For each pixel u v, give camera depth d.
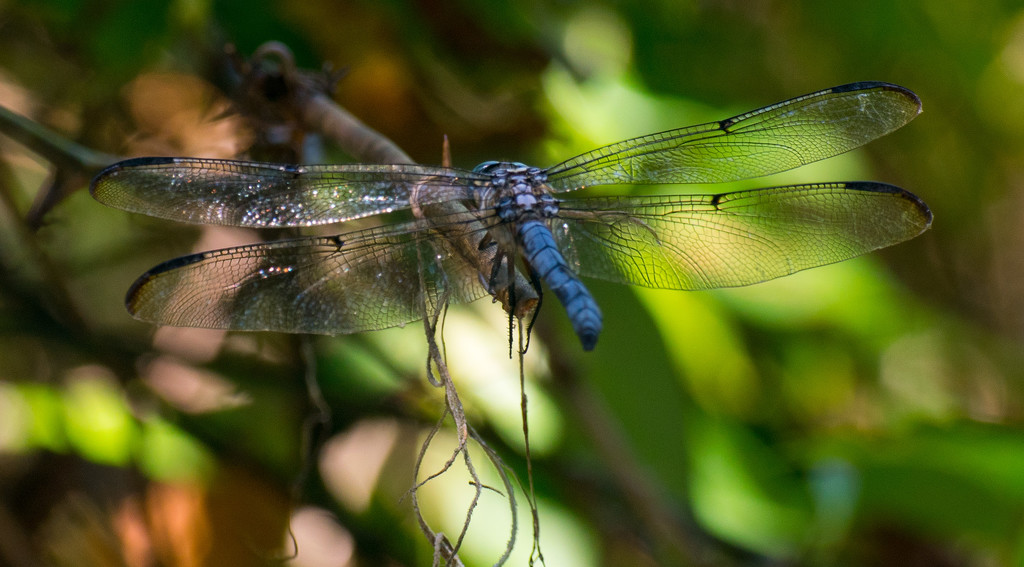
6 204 0.78
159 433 0.79
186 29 0.78
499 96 0.81
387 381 0.80
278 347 0.80
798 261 0.76
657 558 0.79
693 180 0.76
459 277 0.75
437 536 0.72
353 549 0.79
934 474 0.79
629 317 0.80
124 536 0.79
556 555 0.79
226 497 0.79
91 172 0.77
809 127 0.76
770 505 0.80
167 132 0.80
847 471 0.79
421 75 0.80
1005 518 0.79
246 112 0.77
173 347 0.80
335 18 0.80
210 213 0.75
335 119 0.76
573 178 0.76
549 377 0.80
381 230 0.75
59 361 0.79
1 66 0.79
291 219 0.75
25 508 0.79
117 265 0.80
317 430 0.79
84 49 0.79
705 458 0.80
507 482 0.73
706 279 0.76
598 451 0.78
